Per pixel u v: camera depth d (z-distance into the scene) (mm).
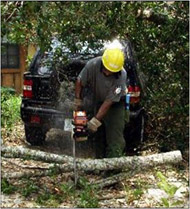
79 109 5984
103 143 6160
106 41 6379
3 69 13281
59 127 6949
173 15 7273
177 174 6383
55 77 6941
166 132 7469
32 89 7156
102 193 5492
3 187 5449
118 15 6203
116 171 5754
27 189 5379
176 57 7418
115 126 5867
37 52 7375
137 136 7148
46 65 7086
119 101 5867
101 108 5598
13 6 5590
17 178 5598
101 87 5715
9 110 9016
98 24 6070
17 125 8906
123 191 5598
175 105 7363
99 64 5738
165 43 7418
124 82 5754
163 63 7480
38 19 5375
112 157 5781
